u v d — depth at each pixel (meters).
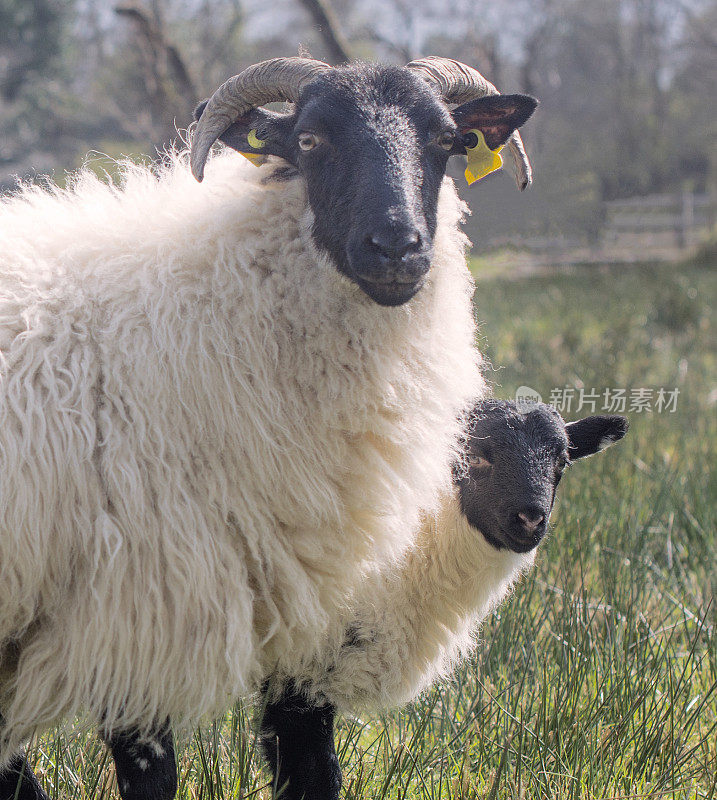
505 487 3.75
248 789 3.57
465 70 3.68
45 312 3.07
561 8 42.41
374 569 3.41
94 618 2.89
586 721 3.88
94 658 2.92
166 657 2.98
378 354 3.14
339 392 3.11
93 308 3.11
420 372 3.29
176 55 15.40
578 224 24.67
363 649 3.56
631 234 31.98
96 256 3.22
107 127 36.69
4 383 2.93
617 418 4.52
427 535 3.74
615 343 11.52
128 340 3.04
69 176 3.77
